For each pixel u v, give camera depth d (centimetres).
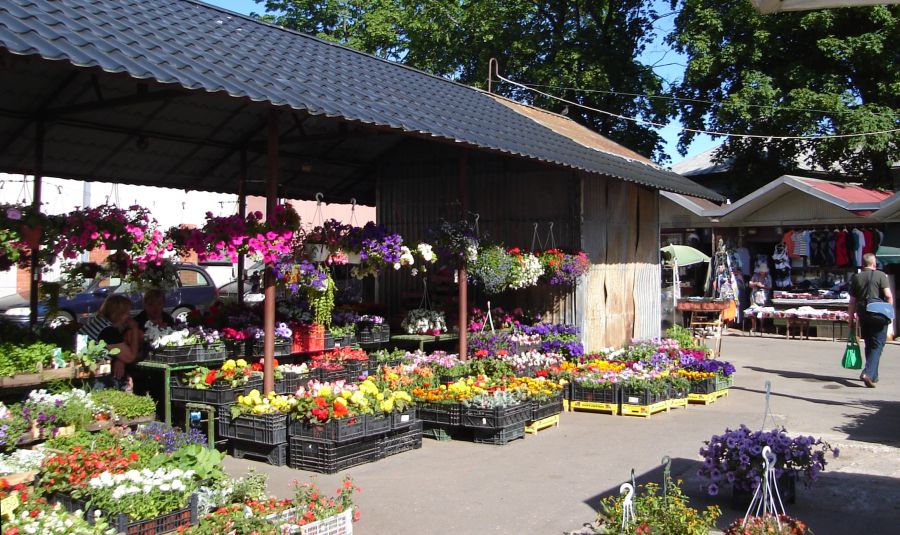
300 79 869
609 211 1404
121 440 615
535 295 1334
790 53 2523
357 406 777
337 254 958
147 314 923
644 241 1569
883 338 1286
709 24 2503
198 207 2397
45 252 705
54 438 618
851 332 1313
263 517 506
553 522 604
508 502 657
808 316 2112
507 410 877
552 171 1304
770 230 2311
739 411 1080
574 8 2950
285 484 709
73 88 852
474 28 2908
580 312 1295
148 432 662
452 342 1296
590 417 1038
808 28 2362
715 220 2314
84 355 722
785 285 2270
